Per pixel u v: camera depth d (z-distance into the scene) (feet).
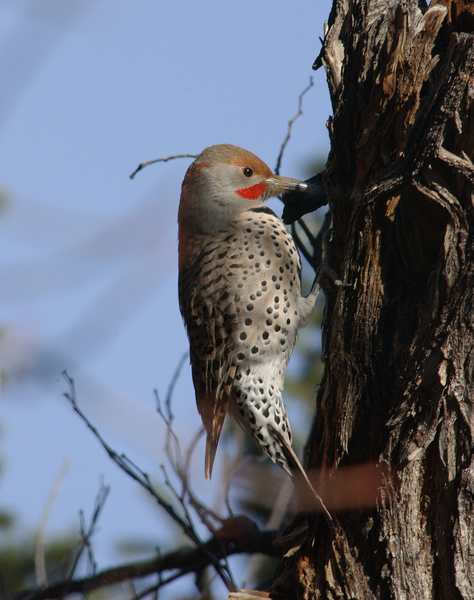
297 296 33.58
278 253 33.12
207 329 33.47
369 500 24.12
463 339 23.24
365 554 24.16
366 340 26.21
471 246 23.94
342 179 27.78
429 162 24.84
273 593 26.20
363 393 25.89
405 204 25.86
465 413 22.63
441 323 23.73
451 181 24.77
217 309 33.04
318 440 27.89
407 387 23.89
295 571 25.88
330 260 29.81
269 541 33.17
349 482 24.97
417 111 25.54
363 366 26.04
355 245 26.37
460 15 25.89
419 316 24.98
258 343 32.68
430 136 24.68
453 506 22.26
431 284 24.86
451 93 24.48
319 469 27.30
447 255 24.26
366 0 27.37
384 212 25.85
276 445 32.65
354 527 24.53
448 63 24.88
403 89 25.16
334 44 29.40
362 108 26.22
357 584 23.94
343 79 27.22
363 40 26.37
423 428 23.27
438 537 22.39
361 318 26.35
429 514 22.80
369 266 26.27
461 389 22.93
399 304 26.23
